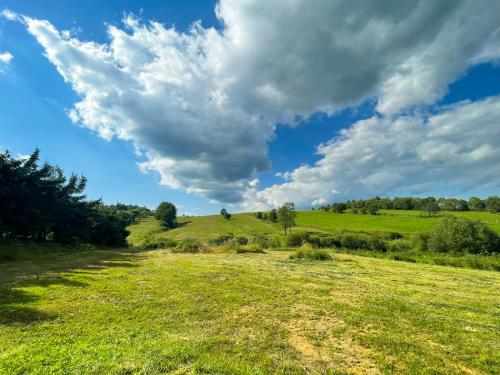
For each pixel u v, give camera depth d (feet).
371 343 23.34
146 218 369.50
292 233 142.51
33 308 29.09
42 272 54.95
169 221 335.06
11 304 30.07
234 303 34.14
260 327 26.40
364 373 18.67
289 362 19.67
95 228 154.81
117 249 143.02
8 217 87.92
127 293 37.04
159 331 24.25
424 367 19.65
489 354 22.11
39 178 102.47
